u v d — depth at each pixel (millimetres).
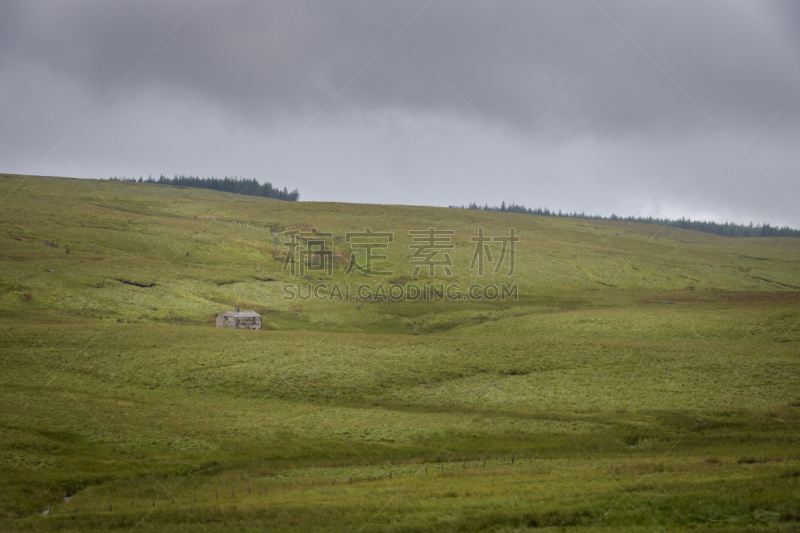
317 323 98125
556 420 46500
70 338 66250
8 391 48469
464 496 27438
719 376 57781
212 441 40688
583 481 28969
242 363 61469
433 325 97625
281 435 42469
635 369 61125
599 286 132875
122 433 40656
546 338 77125
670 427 44125
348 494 29625
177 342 68062
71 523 26344
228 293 109375
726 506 21844
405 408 50594
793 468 27578
